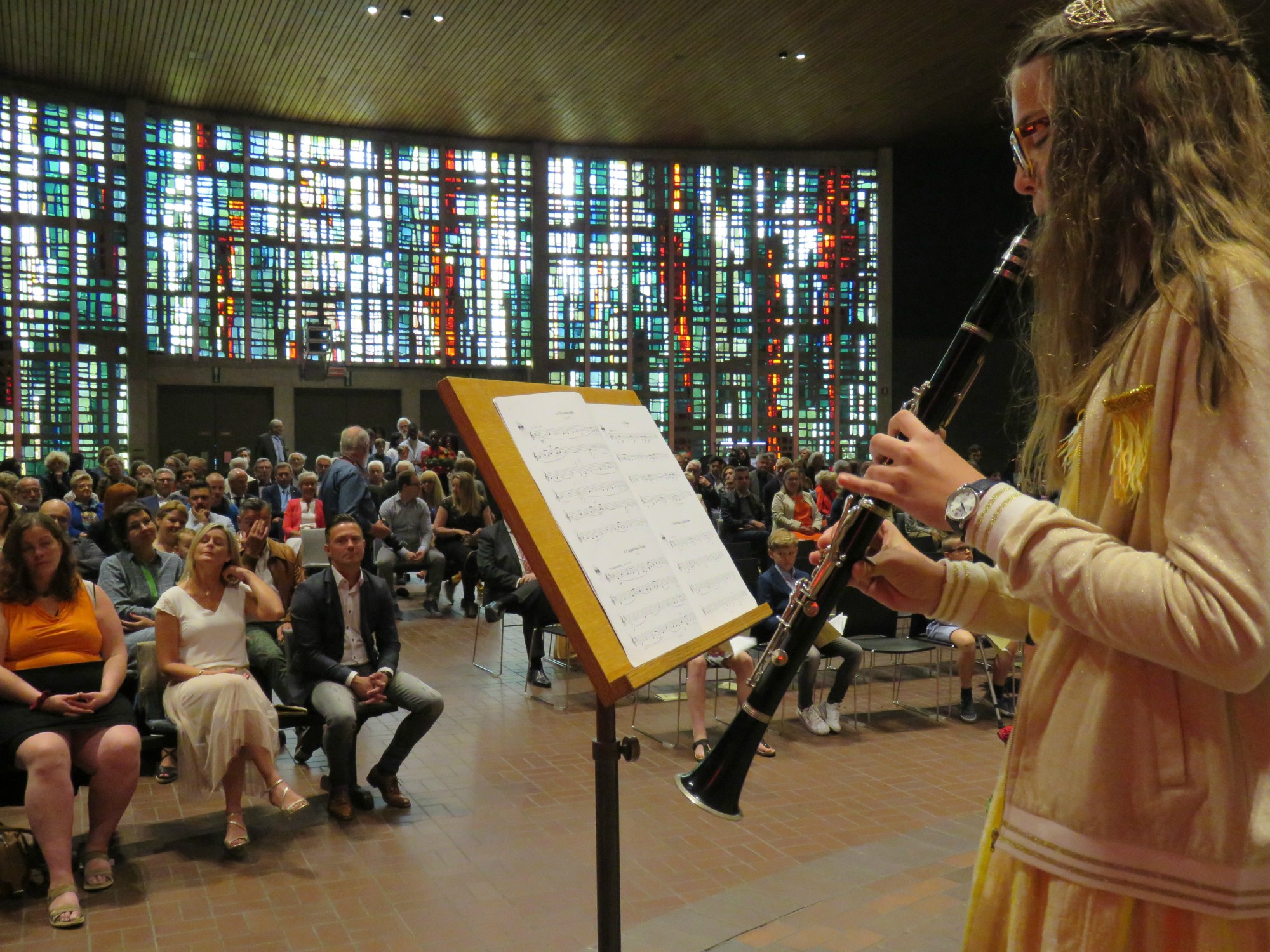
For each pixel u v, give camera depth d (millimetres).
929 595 1378
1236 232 952
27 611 4242
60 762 3889
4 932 3652
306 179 21969
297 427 22203
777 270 24438
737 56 18484
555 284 23625
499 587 7906
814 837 4562
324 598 5152
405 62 18578
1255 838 963
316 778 5500
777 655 1437
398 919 3744
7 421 19578
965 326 1272
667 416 24078
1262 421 880
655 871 4180
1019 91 1150
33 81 19453
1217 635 854
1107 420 1035
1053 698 1070
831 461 24453
